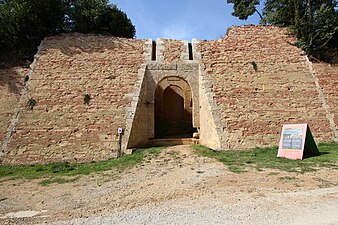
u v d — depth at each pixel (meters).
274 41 15.92
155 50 16.36
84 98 13.18
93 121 12.55
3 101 13.42
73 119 12.58
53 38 15.53
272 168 8.20
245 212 4.58
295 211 4.50
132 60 15.12
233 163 9.14
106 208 5.45
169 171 8.61
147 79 15.01
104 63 14.72
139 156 10.94
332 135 12.62
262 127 12.67
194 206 5.14
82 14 16.58
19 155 11.46
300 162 8.88
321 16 15.32
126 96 13.52
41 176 9.25
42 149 11.66
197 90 15.26
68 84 13.71
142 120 14.07
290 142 10.05
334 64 15.28
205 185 6.65
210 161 9.63
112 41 15.66
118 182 7.72
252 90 13.89
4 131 12.27
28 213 5.45
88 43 15.42
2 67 14.88
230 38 16.09
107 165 10.09
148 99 14.90
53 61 14.55
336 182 6.44
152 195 6.18
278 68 14.78
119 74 14.35
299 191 5.80
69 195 6.74
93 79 13.99
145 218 4.60
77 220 4.77
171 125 21.59
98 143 11.95
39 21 15.41
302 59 15.28
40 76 13.95
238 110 13.13
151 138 14.70
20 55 15.49
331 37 15.48
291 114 13.16
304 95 13.84
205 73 14.70
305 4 16.92
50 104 12.98
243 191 5.98
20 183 8.43
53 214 5.28
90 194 6.71
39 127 12.27
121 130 12.14
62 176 9.05
